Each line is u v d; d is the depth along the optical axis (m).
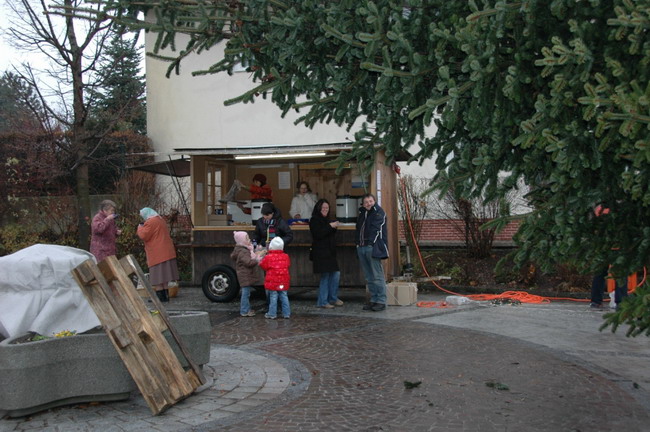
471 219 14.37
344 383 5.98
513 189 3.92
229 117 18.95
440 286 13.42
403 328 8.78
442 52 3.49
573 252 3.56
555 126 3.28
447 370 6.45
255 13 3.93
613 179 3.56
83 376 5.08
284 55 3.92
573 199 3.50
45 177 16.06
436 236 15.74
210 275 11.67
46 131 14.73
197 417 4.93
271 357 7.05
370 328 8.82
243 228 11.79
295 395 5.57
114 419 4.84
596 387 5.80
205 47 4.22
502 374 6.27
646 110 2.87
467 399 5.45
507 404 5.30
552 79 3.44
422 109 3.40
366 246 10.39
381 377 6.20
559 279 12.59
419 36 3.74
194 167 12.20
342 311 10.45
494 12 3.24
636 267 3.66
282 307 9.85
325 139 18.19
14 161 16.03
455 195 3.95
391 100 3.83
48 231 16.73
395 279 11.98
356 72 4.08
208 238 11.85
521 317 9.68
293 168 13.72
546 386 5.84
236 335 8.45
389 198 12.37
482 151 3.65
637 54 3.20
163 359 5.20
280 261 9.73
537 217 3.59
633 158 3.11
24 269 5.26
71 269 5.45
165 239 11.59
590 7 3.27
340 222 11.79
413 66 3.57
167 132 19.44
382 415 5.03
